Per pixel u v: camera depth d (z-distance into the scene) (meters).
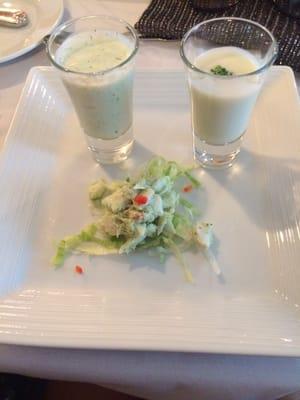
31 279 0.17
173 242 0.18
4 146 0.21
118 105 0.19
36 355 0.15
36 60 0.25
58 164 0.21
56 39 0.19
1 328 0.15
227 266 0.17
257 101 0.22
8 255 0.17
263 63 0.18
